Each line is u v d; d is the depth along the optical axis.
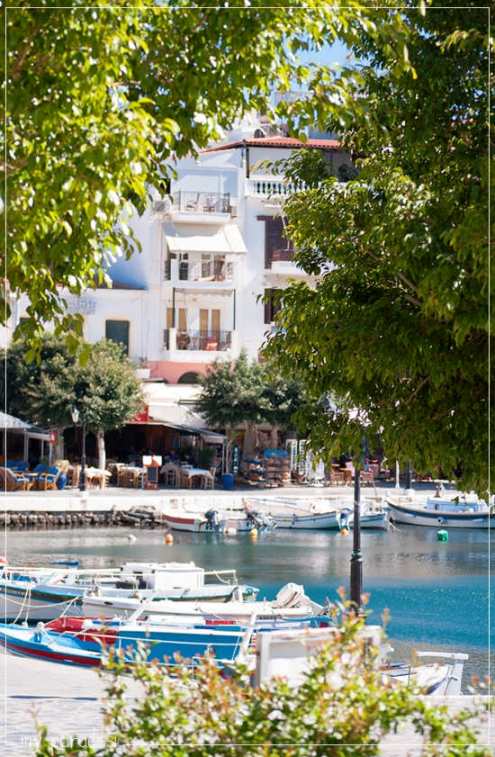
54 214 10.19
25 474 63.25
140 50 11.09
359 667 7.86
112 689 8.09
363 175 14.92
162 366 77.25
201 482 67.44
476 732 7.82
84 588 32.22
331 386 16.03
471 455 14.74
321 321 15.02
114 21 9.86
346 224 15.04
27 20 9.88
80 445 73.69
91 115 9.95
